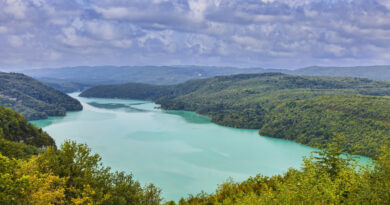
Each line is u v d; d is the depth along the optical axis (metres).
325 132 188.00
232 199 34.62
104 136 187.62
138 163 131.75
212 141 185.62
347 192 25.53
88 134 192.88
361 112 197.12
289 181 29.88
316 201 22.73
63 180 30.28
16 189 25.44
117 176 40.03
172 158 142.12
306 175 27.64
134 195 37.41
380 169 25.45
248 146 176.38
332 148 33.19
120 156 142.12
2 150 67.12
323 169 31.55
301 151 167.38
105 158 137.75
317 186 25.31
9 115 135.88
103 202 32.47
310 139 187.50
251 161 143.12
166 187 103.88
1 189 25.30
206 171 123.94
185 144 173.50
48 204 25.91
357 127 182.38
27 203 25.64
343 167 30.08
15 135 126.06
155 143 172.38
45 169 33.03
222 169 128.12
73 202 29.05
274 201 25.88
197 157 145.88
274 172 126.50
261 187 37.16
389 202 21.70
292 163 141.38
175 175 117.44
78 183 33.34
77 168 35.03
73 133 195.62
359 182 24.84
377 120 182.75
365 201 22.88
